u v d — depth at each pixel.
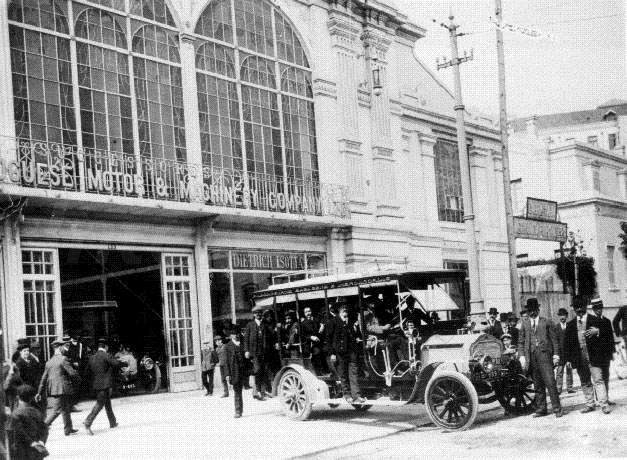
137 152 16.89
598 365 10.66
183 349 17.50
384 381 11.14
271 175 20.33
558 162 34.31
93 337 17.61
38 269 14.70
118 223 16.19
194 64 18.45
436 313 11.69
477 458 8.08
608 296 31.97
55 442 11.21
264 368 13.41
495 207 30.48
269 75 20.84
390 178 23.80
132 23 17.23
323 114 22.14
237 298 18.97
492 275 29.39
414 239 25.33
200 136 18.45
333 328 11.39
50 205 14.71
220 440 10.65
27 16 15.09
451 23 16.91
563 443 8.58
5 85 14.20
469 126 29.19
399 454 8.75
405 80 26.42
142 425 12.58
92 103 16.11
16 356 11.73
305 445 9.88
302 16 22.12
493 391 11.33
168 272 17.38
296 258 20.88
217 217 17.94
